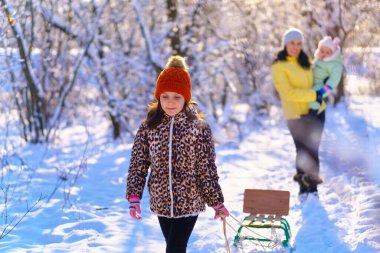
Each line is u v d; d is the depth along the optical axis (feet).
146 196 35.42
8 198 33.53
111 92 60.23
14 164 45.11
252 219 24.53
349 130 55.21
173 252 18.35
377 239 23.31
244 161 46.32
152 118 18.35
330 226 26.16
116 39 62.44
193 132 18.12
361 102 73.61
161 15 63.21
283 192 25.30
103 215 30.58
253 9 68.33
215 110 65.26
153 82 60.75
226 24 65.10
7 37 45.32
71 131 66.54
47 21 55.88
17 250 23.80
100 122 71.61
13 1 50.42
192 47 62.69
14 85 54.24
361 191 32.53
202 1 61.05
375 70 80.02
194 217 18.62
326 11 65.51
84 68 60.54
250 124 67.00
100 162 47.19
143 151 18.71
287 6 69.51
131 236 26.53
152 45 58.18
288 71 32.63
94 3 57.88
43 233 26.78
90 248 24.45
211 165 18.31
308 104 32.71
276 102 69.41
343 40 66.95
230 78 68.44
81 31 58.23
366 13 67.62
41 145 55.31
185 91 18.25
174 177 18.16
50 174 41.57
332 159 43.19
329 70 32.81
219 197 18.37
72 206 31.94
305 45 70.18
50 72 58.29
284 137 58.85
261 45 68.90
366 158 42.24
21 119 55.98
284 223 23.94
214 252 23.66
